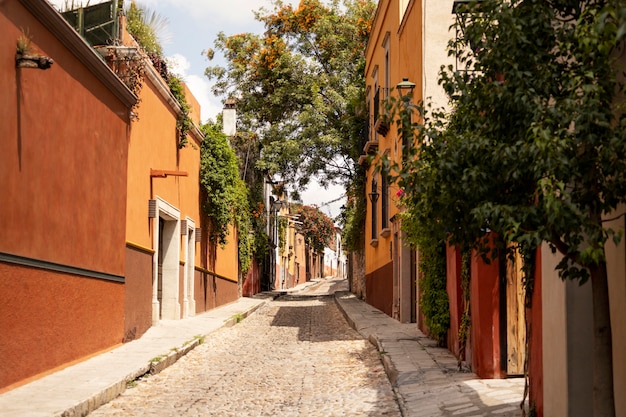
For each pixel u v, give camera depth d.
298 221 66.62
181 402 9.65
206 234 24.25
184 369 12.66
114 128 13.73
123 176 14.39
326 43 34.88
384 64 23.53
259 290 42.66
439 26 16.17
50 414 7.78
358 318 21.61
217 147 23.38
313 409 9.12
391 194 21.31
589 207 4.85
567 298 6.10
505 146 4.84
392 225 21.42
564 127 4.61
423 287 14.40
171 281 19.58
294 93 34.41
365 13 35.16
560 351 6.29
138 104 15.65
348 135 32.62
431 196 5.28
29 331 9.78
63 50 10.90
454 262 12.69
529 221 4.84
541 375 7.24
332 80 33.97
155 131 17.22
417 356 12.77
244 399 9.88
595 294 4.75
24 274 9.58
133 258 15.29
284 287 57.75
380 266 24.88
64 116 11.02
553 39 5.05
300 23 35.72
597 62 4.62
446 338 13.91
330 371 12.30
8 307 9.09
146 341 15.03
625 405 5.33
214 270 26.02
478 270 10.21
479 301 10.19
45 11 9.91
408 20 18.42
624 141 4.36
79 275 11.77
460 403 8.57
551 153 4.43
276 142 33.66
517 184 5.13
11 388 9.23
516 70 4.95
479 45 5.34
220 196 23.86
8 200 9.05
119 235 14.12
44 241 10.25
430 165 5.37
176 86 19.53
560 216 4.41
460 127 5.52
